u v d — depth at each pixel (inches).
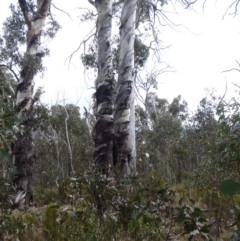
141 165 303.6
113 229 168.9
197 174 242.8
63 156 692.1
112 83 303.4
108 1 321.1
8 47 491.8
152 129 700.0
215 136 198.7
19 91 381.1
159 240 155.0
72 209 179.9
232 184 58.6
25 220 205.6
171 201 158.1
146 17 413.7
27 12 416.5
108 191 190.5
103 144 281.7
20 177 348.8
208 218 168.4
